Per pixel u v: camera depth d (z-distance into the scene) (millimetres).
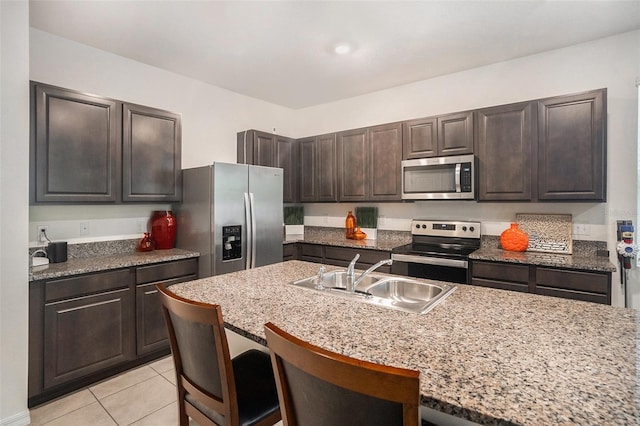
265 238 3352
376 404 675
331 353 698
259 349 1645
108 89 2934
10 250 1865
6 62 1841
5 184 1843
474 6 2275
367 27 2547
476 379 818
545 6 2275
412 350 982
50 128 2289
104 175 2564
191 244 3072
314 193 4207
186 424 1322
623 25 2527
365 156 3730
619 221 2629
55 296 2129
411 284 1841
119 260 2559
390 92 3928
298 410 821
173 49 2889
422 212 3699
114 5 2230
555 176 2656
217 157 3814
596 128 2498
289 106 4652
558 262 2436
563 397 736
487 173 2953
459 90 3441
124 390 2264
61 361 2156
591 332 1115
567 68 2881
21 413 1895
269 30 2582
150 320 2604
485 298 1510
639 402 712
